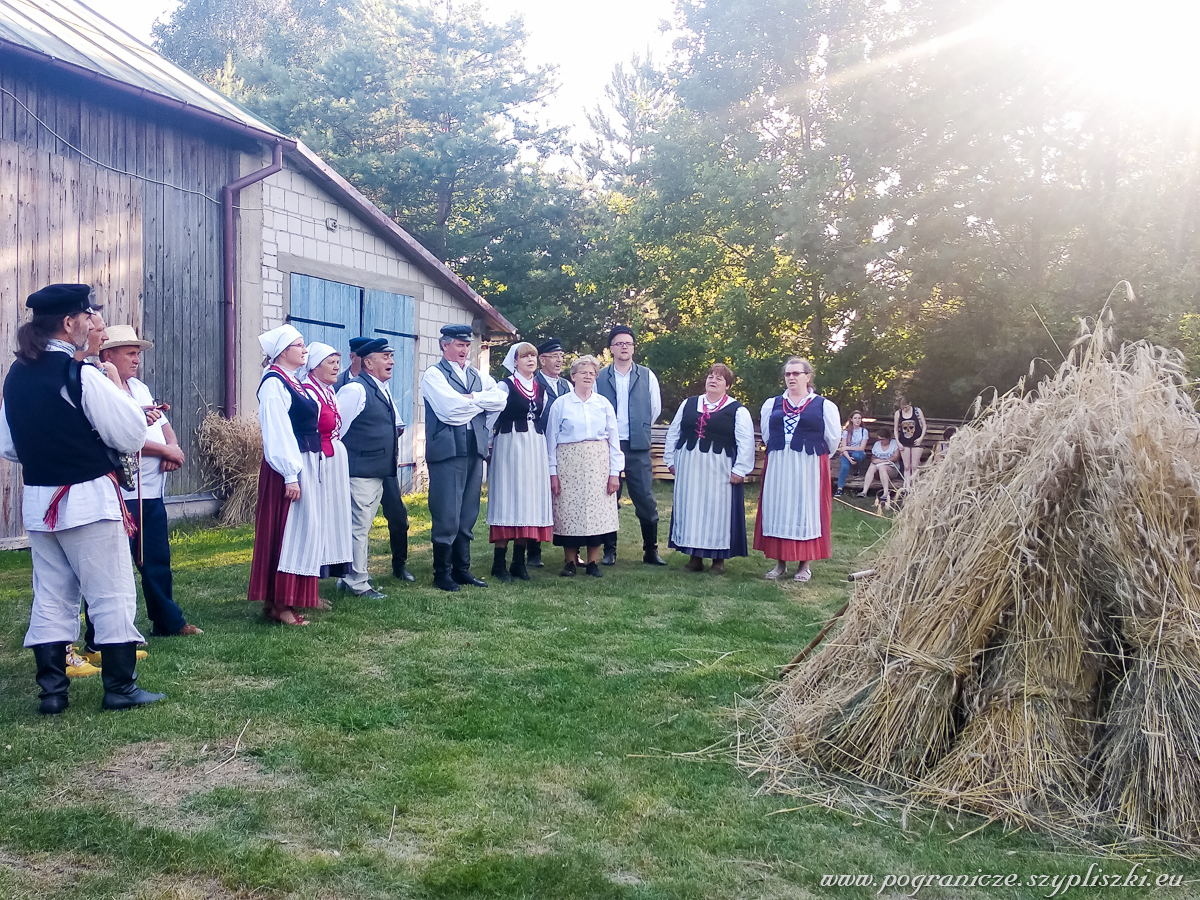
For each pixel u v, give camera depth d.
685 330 19.75
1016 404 3.39
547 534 6.51
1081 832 2.83
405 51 26.00
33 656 4.35
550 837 2.72
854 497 13.35
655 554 7.58
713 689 4.12
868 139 14.36
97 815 2.76
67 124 7.94
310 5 38.25
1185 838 2.76
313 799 2.91
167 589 4.73
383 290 11.83
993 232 14.33
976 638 3.13
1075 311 12.83
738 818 2.89
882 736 3.19
